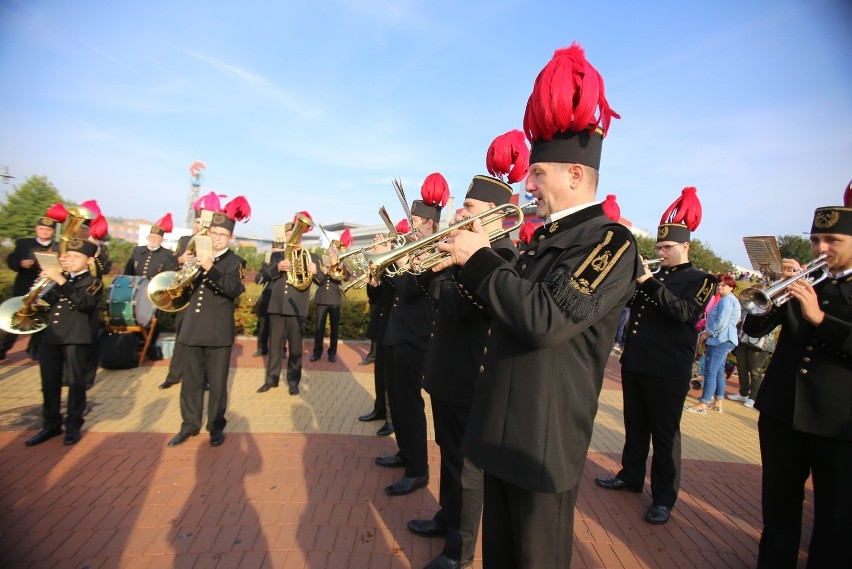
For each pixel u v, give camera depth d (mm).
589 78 1714
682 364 3479
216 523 3066
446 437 2881
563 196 1816
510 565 1806
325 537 2982
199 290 4266
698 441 5410
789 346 2721
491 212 2109
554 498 1657
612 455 4746
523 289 1541
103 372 6438
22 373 6195
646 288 3523
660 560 3010
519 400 1654
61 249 4121
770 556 2736
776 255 2799
